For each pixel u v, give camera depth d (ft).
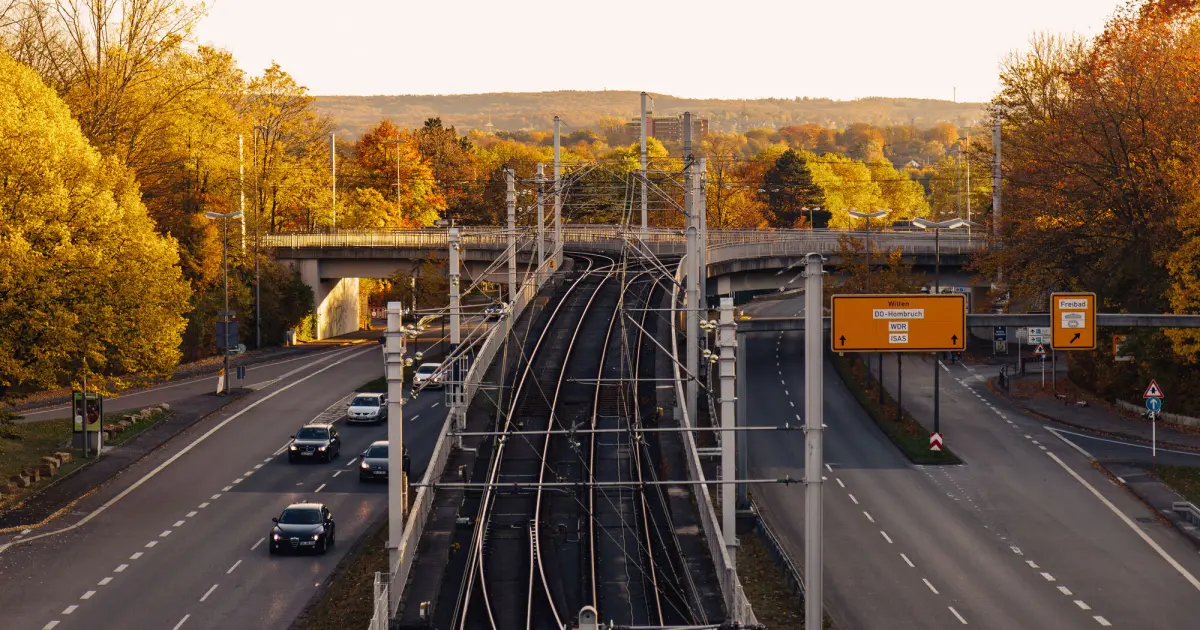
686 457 164.35
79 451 200.23
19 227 164.86
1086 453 211.20
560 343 232.53
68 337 164.55
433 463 143.23
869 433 233.14
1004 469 201.26
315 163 444.55
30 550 146.20
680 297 253.03
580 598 117.70
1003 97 292.61
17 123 173.78
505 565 127.13
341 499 175.22
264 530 157.17
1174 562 147.13
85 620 119.96
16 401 238.89
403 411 251.39
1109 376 254.88
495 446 170.71
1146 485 186.50
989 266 279.49
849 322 103.96
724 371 126.52
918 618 126.00
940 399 265.75
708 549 131.75
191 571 138.00
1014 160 285.84
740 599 102.94
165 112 303.27
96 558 143.23
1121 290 239.50
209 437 221.87
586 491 153.58
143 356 180.96
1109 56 249.75
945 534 161.38
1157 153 230.68
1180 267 213.66
